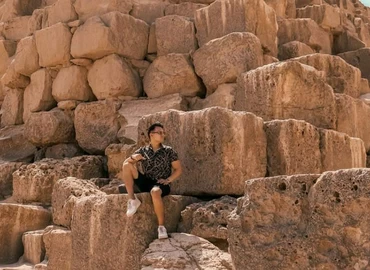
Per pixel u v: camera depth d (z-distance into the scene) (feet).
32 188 22.75
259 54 24.16
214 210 15.53
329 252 10.94
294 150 18.06
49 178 22.95
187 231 15.76
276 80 20.51
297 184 11.66
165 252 14.29
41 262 19.27
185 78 25.55
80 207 16.57
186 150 17.54
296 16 34.65
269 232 11.80
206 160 17.02
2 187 26.18
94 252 15.87
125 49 27.12
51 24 29.89
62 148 27.66
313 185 11.39
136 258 14.97
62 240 18.02
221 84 23.93
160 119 18.48
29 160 28.99
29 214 20.86
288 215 11.71
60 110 28.22
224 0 25.98
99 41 26.43
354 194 10.62
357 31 38.60
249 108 21.30
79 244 16.39
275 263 11.60
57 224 19.67
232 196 16.94
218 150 16.72
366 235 10.44
